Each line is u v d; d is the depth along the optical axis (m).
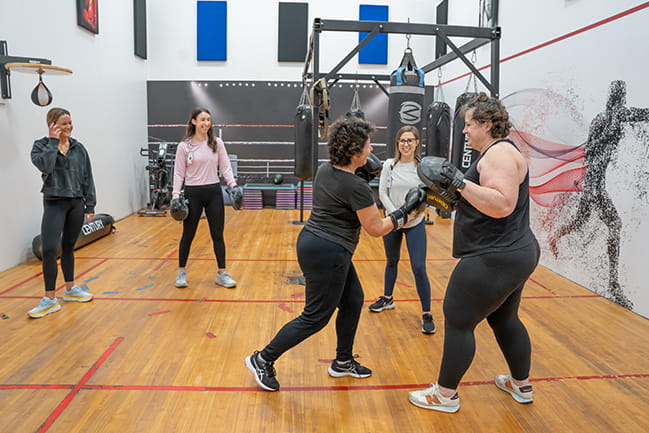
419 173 1.95
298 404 2.26
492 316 2.25
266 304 3.62
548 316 3.45
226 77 8.60
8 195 4.39
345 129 2.07
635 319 3.40
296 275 4.42
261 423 2.10
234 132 8.73
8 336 2.94
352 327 2.45
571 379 2.53
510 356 2.24
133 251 5.21
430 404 2.21
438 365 2.68
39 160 3.10
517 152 1.96
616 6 3.73
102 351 2.77
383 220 2.17
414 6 8.60
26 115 4.63
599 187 3.94
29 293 3.74
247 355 2.76
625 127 3.64
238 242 5.82
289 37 8.52
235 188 3.91
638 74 3.50
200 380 2.46
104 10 6.50
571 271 4.36
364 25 3.78
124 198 7.36
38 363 2.60
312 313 2.23
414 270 3.11
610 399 2.33
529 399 2.29
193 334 3.04
